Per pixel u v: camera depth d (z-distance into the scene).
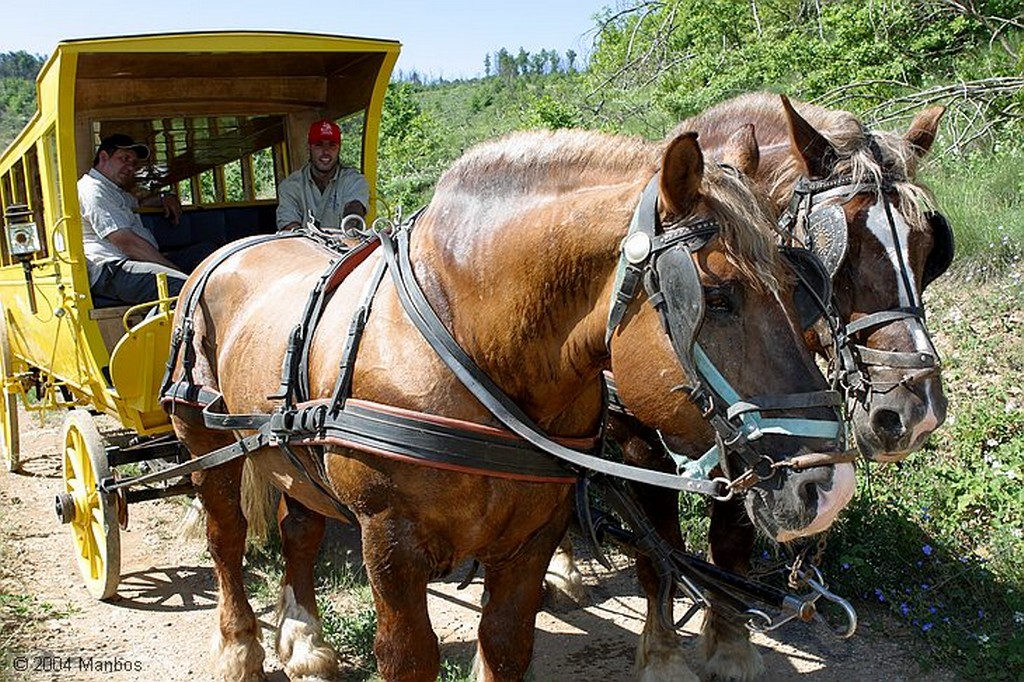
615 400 3.98
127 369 4.89
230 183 7.46
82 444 5.45
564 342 2.90
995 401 6.00
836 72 12.63
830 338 3.68
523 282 2.89
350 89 6.64
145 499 5.48
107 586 5.31
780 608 3.36
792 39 13.47
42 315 6.38
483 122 28.17
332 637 4.75
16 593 5.45
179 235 7.05
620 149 2.93
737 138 2.86
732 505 4.23
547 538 3.30
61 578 5.78
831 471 2.49
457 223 3.10
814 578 3.19
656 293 2.56
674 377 2.58
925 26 13.01
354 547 5.99
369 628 4.71
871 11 12.70
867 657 4.58
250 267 4.27
